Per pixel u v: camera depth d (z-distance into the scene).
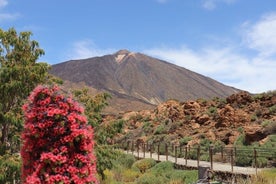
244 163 24.20
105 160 18.58
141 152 40.69
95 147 18.19
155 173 24.00
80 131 6.64
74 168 6.52
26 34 13.93
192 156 30.88
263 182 15.11
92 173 6.77
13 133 13.76
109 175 23.02
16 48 13.86
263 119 38.28
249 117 40.09
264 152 25.25
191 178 19.66
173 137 44.50
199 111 50.25
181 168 24.80
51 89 6.90
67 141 6.56
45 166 6.47
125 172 25.39
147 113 70.69
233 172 18.72
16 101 13.70
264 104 42.09
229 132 36.88
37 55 14.09
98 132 18.78
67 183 6.40
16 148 13.82
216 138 38.09
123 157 29.91
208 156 28.86
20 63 13.66
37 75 13.42
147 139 47.88
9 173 12.30
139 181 21.81
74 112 6.86
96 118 19.00
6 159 12.32
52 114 6.59
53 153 6.53
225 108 41.94
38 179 6.37
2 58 13.86
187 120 48.12
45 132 6.65
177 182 19.81
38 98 6.86
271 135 29.89
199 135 39.97
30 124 6.65
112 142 21.09
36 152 6.66
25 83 13.44
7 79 13.05
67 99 6.89
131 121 67.06
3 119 12.98
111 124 19.12
